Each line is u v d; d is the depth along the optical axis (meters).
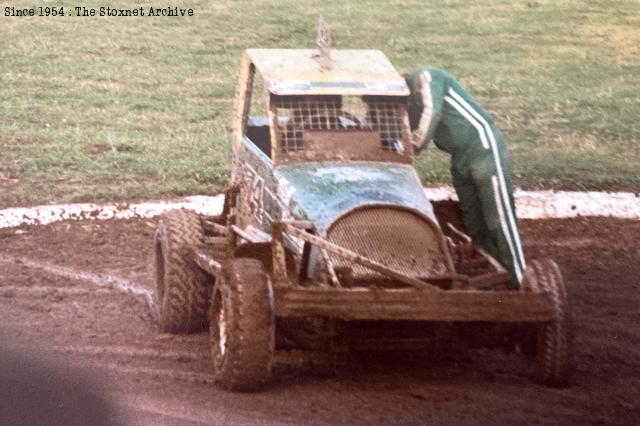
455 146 38.97
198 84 90.25
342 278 32.28
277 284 31.33
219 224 41.03
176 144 72.00
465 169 38.84
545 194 62.19
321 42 38.75
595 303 43.84
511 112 85.75
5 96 83.31
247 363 31.06
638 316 42.31
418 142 38.31
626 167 69.75
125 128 76.44
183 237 38.50
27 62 93.50
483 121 38.84
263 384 31.80
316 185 34.75
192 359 35.69
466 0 122.25
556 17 116.69
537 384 33.59
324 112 37.16
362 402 31.36
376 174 35.81
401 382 33.66
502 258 38.50
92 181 62.12
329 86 37.22
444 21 113.38
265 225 36.72
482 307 31.56
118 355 35.78
